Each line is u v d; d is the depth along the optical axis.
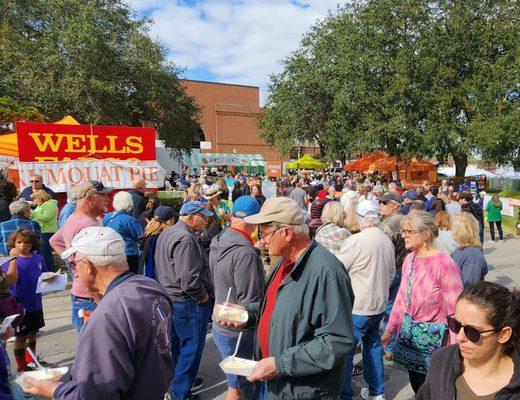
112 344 1.76
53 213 7.35
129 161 10.39
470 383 1.61
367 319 3.55
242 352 3.30
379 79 23.55
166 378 2.00
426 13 22.91
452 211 8.18
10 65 21.11
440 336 2.87
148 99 24.53
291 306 2.14
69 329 5.66
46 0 22.34
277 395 2.17
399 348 3.04
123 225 4.88
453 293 2.91
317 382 2.11
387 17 23.08
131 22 24.42
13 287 4.27
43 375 2.00
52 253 7.88
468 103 21.91
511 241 12.74
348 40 24.08
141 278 2.07
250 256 3.18
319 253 2.19
